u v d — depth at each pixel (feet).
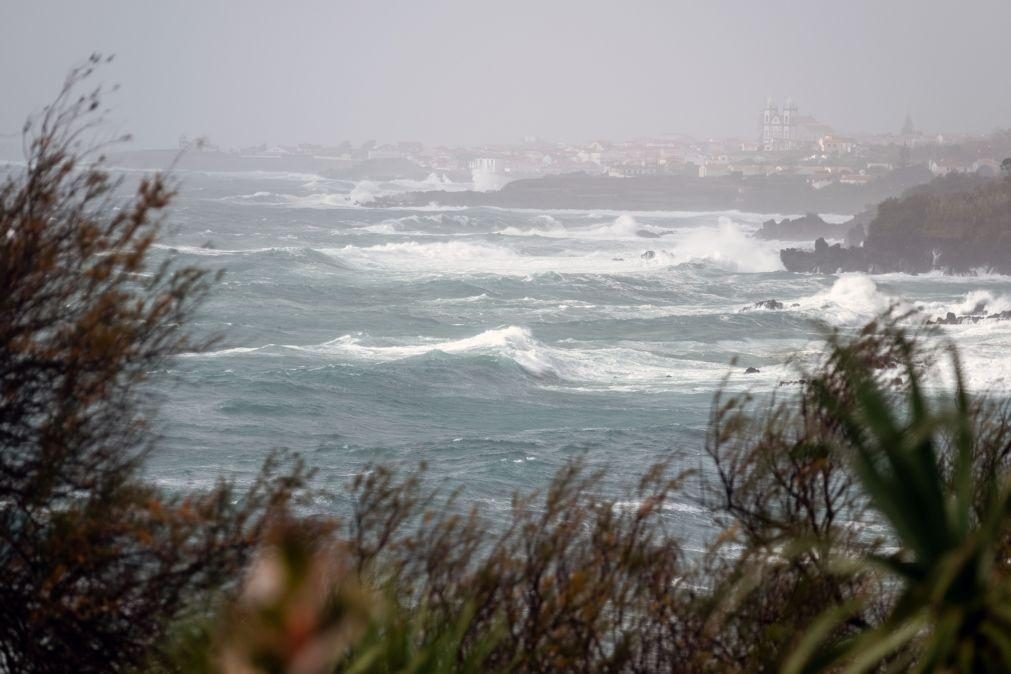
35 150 53.36
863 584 48.52
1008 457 56.70
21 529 49.16
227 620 27.76
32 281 50.55
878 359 50.11
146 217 54.08
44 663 46.88
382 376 493.77
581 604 48.52
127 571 48.03
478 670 39.29
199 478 296.10
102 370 50.93
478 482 305.53
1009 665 31.37
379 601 35.91
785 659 46.88
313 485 262.26
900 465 35.06
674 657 52.11
